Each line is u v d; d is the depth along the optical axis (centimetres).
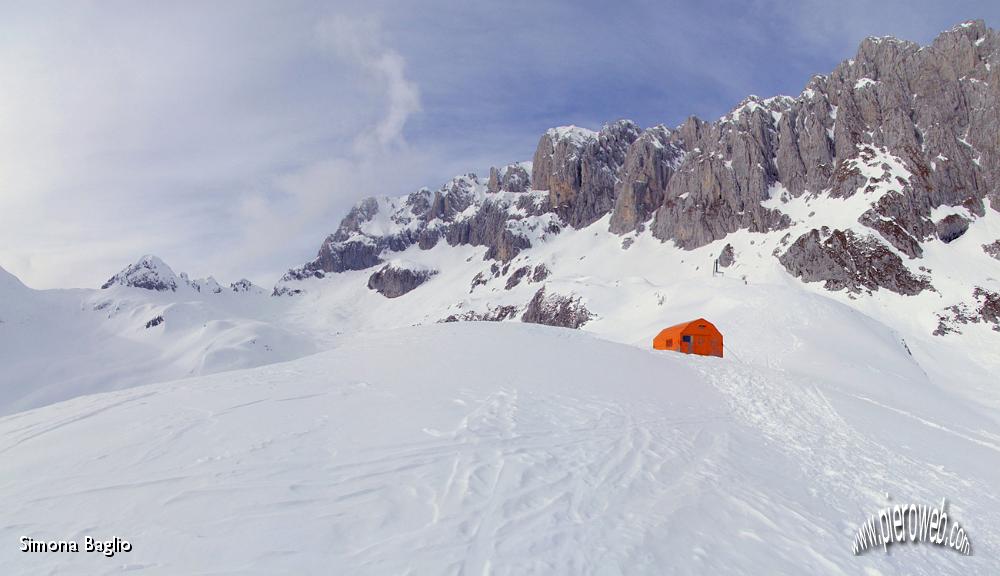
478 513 873
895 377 5019
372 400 1648
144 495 904
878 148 15450
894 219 13062
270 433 1270
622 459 1242
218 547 739
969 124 14625
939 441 2050
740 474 1270
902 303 11031
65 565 693
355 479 991
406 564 712
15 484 961
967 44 15375
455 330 3862
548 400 1773
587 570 734
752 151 18538
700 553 840
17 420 1459
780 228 16088
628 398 1966
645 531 879
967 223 12862
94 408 1560
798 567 851
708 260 16938
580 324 12688
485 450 1191
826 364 5100
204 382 2003
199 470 1020
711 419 1838
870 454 1700
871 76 16975
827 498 1220
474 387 1897
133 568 688
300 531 786
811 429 1950
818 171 16675
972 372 8131
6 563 693
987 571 966
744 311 7169
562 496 980
